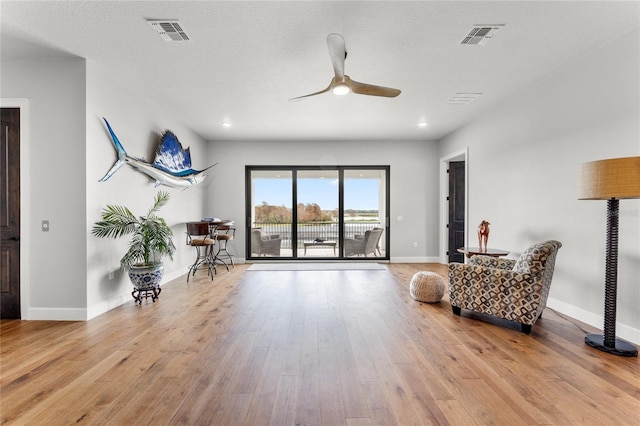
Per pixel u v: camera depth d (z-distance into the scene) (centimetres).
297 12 246
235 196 684
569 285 336
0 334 288
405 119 534
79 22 260
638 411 178
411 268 618
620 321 281
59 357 243
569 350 255
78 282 326
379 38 283
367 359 241
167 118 501
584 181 246
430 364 233
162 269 391
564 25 263
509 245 437
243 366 230
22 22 260
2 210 328
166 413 177
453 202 662
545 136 369
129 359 240
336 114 505
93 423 169
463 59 322
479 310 319
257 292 438
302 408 181
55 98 324
